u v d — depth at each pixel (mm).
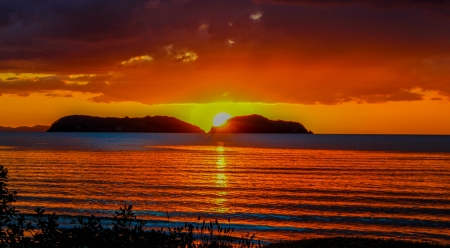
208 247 8797
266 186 47219
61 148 126812
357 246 14547
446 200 37969
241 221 28641
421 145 168125
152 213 31125
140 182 50156
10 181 49281
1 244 7180
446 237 24781
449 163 78625
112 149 123438
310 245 15234
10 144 152750
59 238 7262
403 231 26266
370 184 49156
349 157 95625
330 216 30781
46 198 37688
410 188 45938
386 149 133875
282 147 146625
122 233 7500
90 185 47062
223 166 72000
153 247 7410
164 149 126875
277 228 26500
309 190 44188
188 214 30922
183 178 54531
